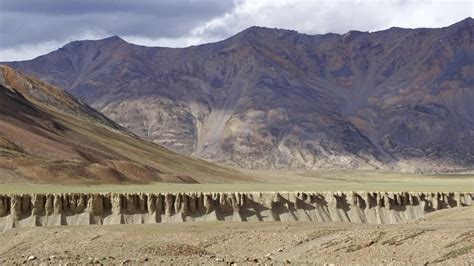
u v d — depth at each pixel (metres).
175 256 75.06
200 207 129.00
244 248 90.06
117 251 78.31
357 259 78.94
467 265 71.06
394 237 84.44
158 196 127.88
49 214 123.00
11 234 100.69
